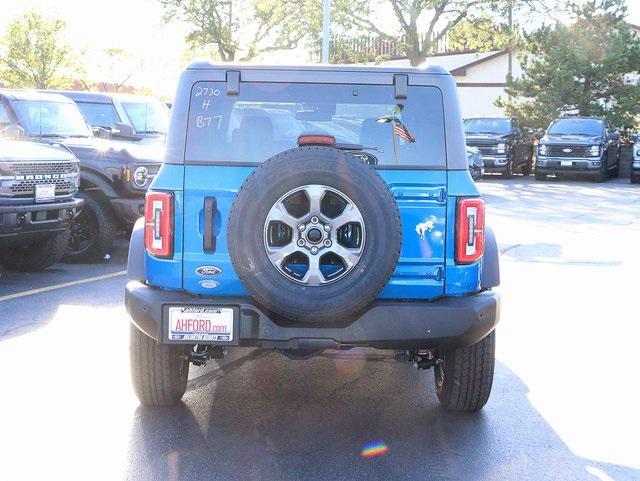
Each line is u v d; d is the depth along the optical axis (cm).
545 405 553
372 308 452
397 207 435
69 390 562
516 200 2019
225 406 541
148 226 470
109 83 4816
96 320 758
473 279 473
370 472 437
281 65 486
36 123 1106
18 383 575
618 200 2028
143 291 473
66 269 1037
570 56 3177
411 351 529
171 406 537
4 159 868
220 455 457
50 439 477
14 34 4306
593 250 1220
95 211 1066
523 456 464
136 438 480
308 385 591
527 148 3011
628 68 3141
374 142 487
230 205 466
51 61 4375
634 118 3250
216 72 482
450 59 4525
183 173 468
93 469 436
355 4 3512
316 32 3606
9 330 719
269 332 451
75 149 1063
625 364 648
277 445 474
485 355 504
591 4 3195
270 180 426
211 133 477
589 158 2617
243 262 431
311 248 431
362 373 625
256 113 496
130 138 1303
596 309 838
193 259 468
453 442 484
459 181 473
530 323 779
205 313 455
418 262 469
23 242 916
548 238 1343
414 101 486
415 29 3609
